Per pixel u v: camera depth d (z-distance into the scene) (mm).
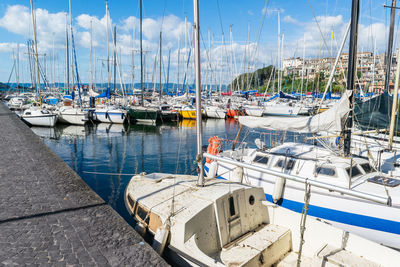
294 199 7512
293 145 9445
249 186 5707
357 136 12922
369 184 6898
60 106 34688
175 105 39531
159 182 6629
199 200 5102
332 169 7199
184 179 6723
